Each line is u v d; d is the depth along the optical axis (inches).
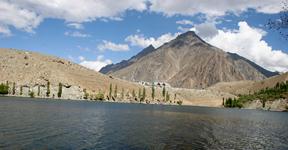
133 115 5944.9
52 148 2256.4
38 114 4598.9
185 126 4234.7
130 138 2898.6
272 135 3757.4
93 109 7101.4
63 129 3191.4
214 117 6761.8
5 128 2967.5
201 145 2746.1
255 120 6574.8
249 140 3223.4
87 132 3120.1
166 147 2561.5
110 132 3223.4
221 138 3235.7
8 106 5728.3
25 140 2454.5
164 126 4074.8
